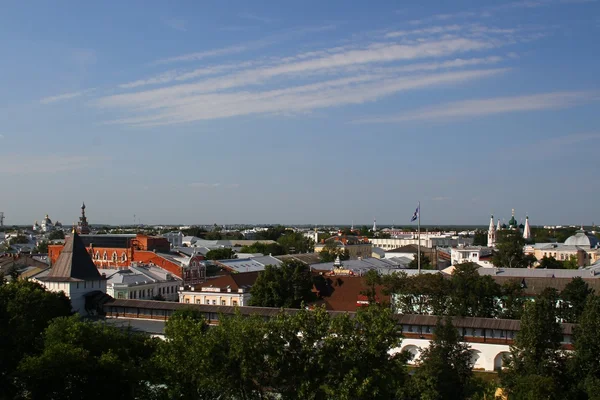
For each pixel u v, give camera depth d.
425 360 93.69
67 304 135.88
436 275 140.12
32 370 73.88
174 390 75.88
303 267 154.25
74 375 75.69
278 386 76.25
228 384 75.44
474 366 115.81
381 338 73.94
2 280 145.50
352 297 157.00
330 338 74.69
